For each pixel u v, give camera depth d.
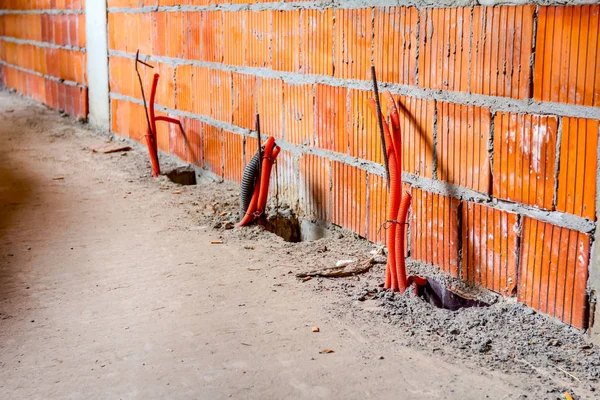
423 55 3.81
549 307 3.22
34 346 3.13
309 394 2.66
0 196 5.93
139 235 4.80
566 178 3.07
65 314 3.48
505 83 3.32
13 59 12.59
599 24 2.85
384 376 2.79
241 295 3.68
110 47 8.36
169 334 3.21
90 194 5.97
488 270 3.55
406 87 3.96
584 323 3.07
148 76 7.46
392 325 3.28
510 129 3.32
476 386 2.70
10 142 8.41
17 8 11.95
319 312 3.43
